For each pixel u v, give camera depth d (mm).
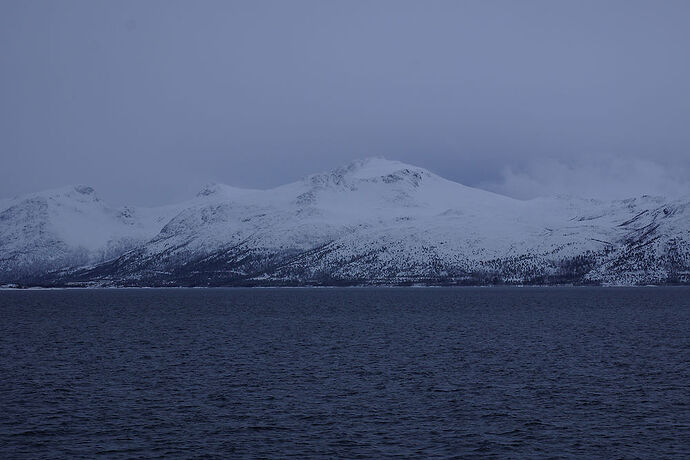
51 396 60781
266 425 51531
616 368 74500
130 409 56156
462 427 50969
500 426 51188
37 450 45844
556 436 48781
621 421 52406
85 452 45500
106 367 76188
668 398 59625
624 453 45312
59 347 93812
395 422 52281
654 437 48469
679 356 83250
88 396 60844
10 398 59906
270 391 62938
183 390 63438
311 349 91188
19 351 89562
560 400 59031
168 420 52844
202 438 48469
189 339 104125
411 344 96562
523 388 63969
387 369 74500
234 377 69875
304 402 58531
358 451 45750
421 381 67500
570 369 74000
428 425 51531
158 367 76188
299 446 46781
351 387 64688
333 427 51000
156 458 44438
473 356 84062
